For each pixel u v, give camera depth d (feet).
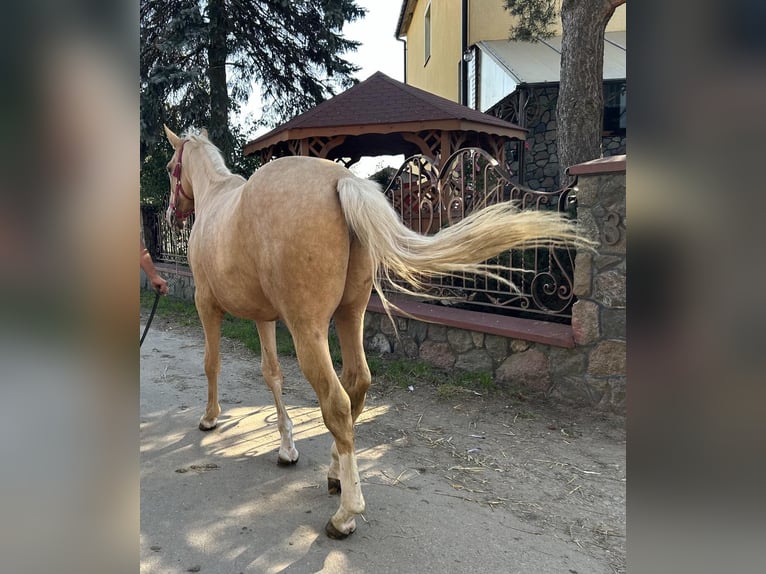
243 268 9.15
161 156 39.17
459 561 7.79
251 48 40.37
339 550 8.02
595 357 13.69
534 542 8.29
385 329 18.66
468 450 11.66
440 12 56.75
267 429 12.90
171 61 38.42
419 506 9.34
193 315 28.45
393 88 28.71
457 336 16.42
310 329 8.04
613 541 8.34
